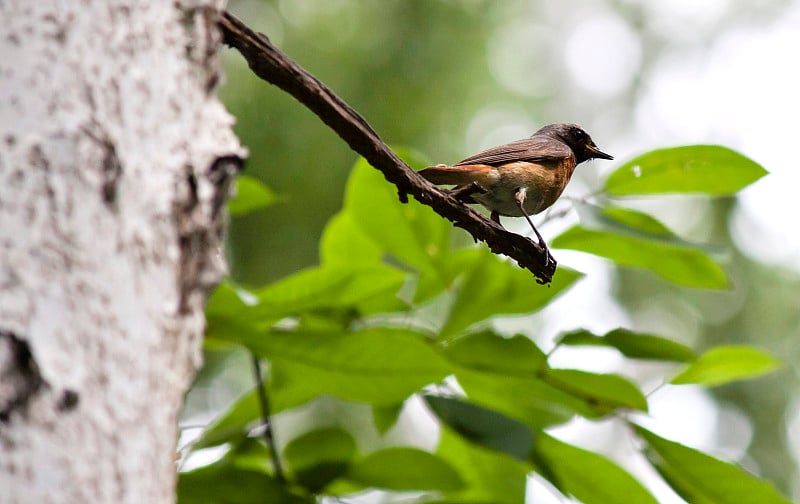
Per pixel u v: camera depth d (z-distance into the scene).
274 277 14.56
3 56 3.77
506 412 7.85
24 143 3.65
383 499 11.08
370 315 7.90
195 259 4.38
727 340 18.02
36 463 3.24
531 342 7.01
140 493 3.52
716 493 7.00
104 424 3.46
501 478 8.13
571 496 7.62
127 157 3.94
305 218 14.68
